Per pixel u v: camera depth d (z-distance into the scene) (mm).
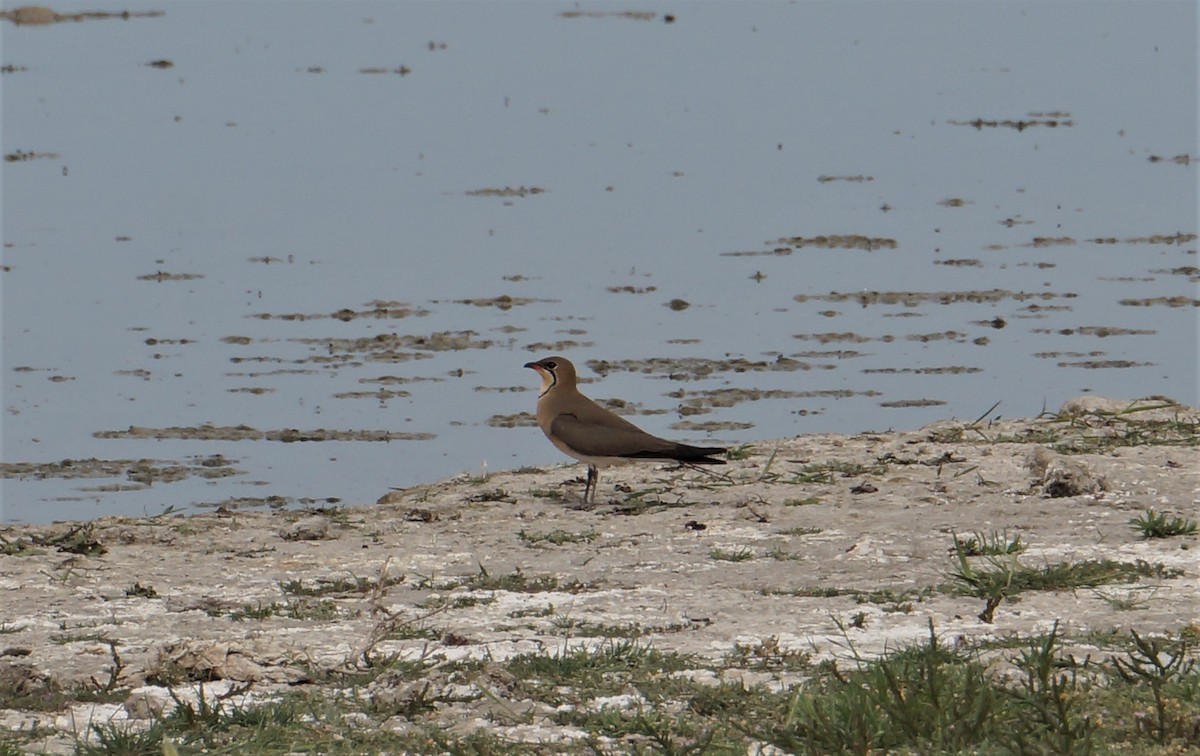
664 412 23281
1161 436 17969
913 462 17062
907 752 8000
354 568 13250
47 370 25688
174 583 12773
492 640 10508
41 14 78938
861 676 8852
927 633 10492
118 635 11031
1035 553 12969
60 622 11445
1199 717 8172
